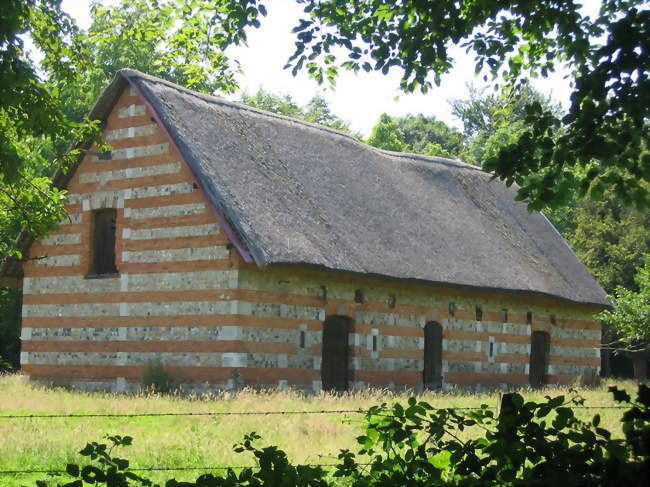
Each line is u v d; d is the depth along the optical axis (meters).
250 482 6.30
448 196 33.03
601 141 7.90
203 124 25.44
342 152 30.14
